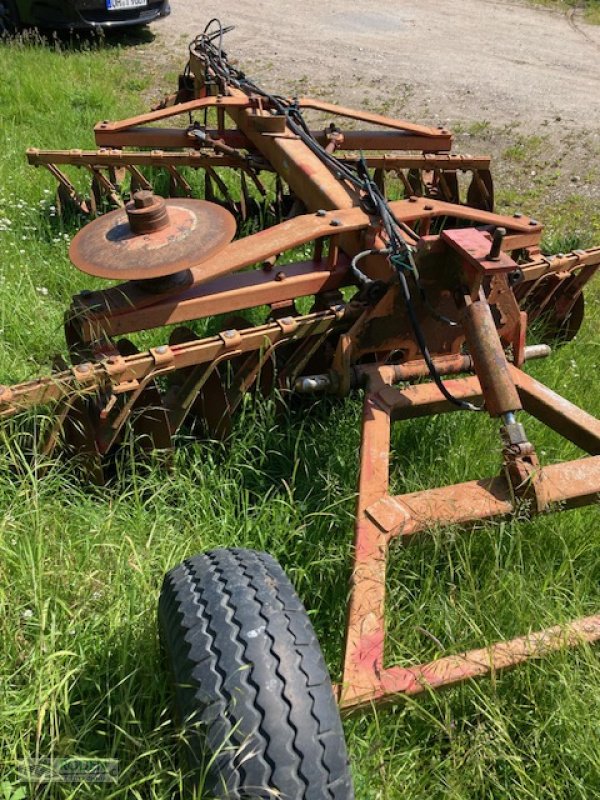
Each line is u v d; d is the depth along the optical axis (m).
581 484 2.77
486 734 2.38
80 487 3.07
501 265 2.80
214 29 12.75
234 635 1.87
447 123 9.08
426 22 14.47
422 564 2.84
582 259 4.00
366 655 2.17
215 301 3.21
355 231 3.52
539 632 2.46
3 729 2.15
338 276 3.51
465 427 3.62
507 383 2.75
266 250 3.28
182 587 2.05
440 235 3.04
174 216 3.04
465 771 2.33
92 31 10.90
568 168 7.85
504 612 2.76
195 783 1.84
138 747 2.16
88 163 5.22
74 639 2.39
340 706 2.05
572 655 2.52
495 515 2.65
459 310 3.01
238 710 1.76
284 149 4.37
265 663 1.82
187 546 2.83
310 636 1.92
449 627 2.64
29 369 3.80
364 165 3.79
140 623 2.44
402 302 3.21
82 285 4.80
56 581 2.56
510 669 2.37
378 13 14.94
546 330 4.50
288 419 3.59
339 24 13.86
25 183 6.14
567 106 9.95
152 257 2.81
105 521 2.82
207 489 3.19
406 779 2.30
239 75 5.68
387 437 2.94
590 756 2.31
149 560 2.69
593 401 4.01
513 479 2.70
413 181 5.98
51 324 4.27
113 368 2.82
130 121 5.39
